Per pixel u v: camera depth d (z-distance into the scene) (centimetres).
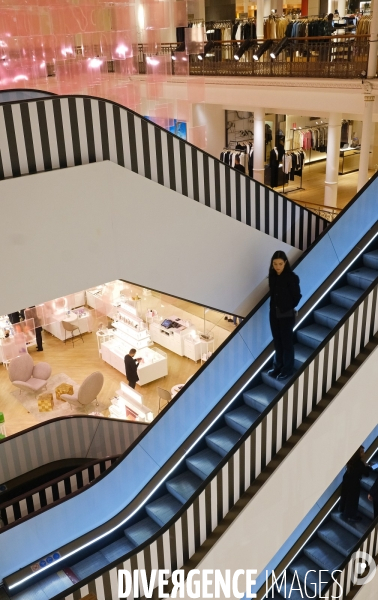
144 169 621
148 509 720
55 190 553
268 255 763
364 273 777
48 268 568
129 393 1147
